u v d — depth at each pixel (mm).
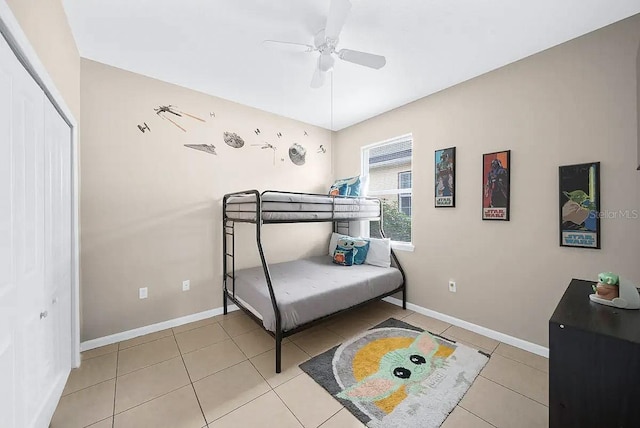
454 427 1435
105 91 2266
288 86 2684
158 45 2025
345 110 3311
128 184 2381
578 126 1932
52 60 1449
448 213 2723
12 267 1048
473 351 2180
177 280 2662
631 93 1727
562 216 1992
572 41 1953
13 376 1053
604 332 987
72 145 1905
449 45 2023
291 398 1661
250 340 2389
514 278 2266
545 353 2084
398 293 3246
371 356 2121
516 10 1660
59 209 1633
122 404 1597
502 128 2322
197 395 1684
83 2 1596
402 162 3451
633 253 1721
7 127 1001
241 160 3102
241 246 3104
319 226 3896
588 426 1010
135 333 2420
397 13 1689
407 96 2918
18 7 1057
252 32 1886
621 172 1760
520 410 1552
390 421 1475
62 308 1684
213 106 2887
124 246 2365
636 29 1705
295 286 2395
